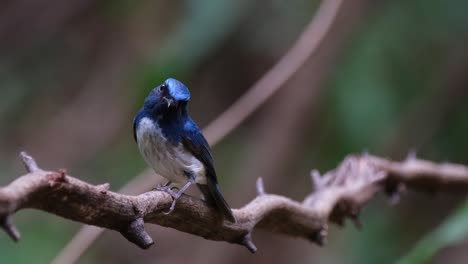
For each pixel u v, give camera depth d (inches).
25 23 582.2
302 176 522.0
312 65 510.6
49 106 580.4
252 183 522.9
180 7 544.1
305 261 541.3
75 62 582.9
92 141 569.9
